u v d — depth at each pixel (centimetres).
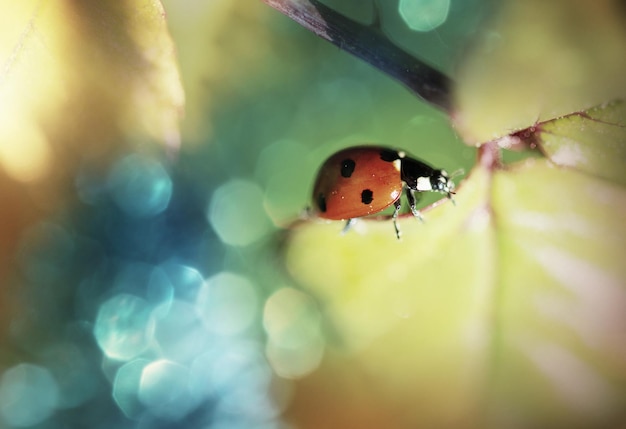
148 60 7
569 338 7
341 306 7
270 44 7
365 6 7
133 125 7
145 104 7
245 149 7
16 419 7
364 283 7
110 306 7
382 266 7
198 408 7
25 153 7
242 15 7
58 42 7
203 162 7
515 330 7
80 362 7
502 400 7
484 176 7
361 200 7
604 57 6
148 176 7
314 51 7
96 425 7
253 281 7
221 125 7
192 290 7
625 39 6
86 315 7
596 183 7
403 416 7
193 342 7
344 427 7
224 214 7
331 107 7
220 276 7
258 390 7
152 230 7
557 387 7
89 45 7
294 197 7
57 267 7
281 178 7
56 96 7
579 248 7
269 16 7
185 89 7
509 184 7
